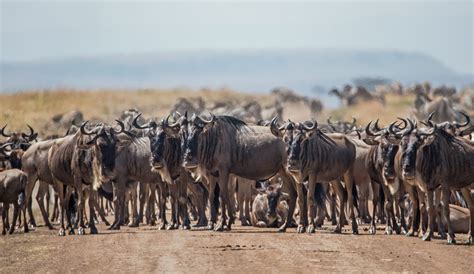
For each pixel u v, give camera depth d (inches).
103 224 3949.3
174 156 3577.8
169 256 2635.3
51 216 4473.4
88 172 3366.1
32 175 3720.5
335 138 3444.9
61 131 7121.1
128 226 3796.8
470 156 3024.1
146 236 3223.4
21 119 7460.6
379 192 3599.9
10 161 3951.8
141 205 3988.7
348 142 3462.1
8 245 3134.8
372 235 3233.3
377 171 3326.8
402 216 3353.8
